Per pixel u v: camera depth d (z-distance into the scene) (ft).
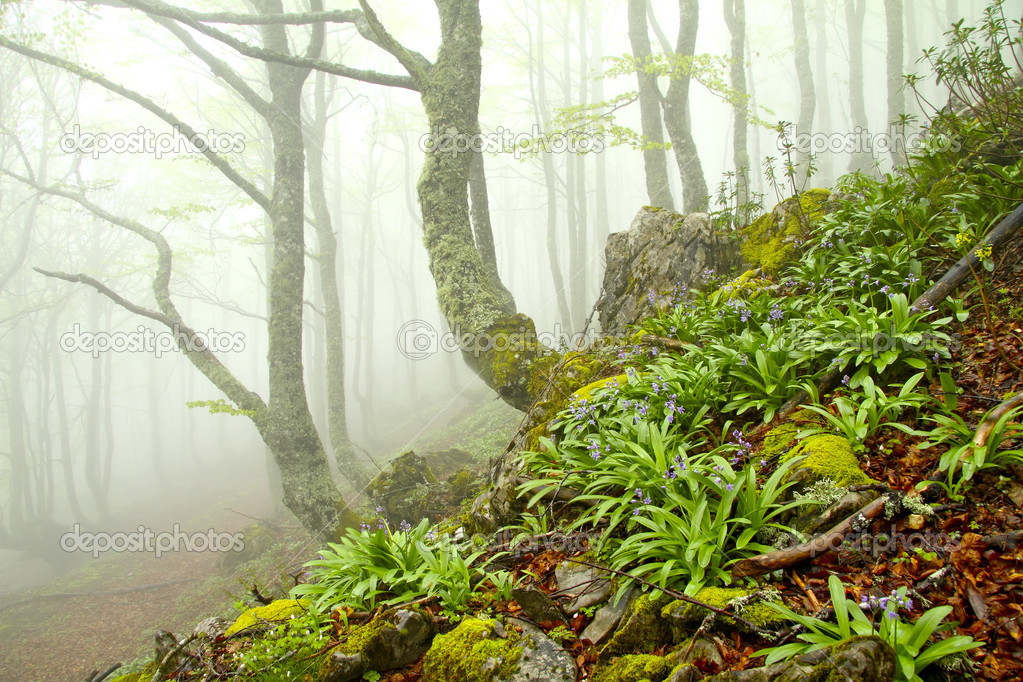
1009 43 15.53
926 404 11.23
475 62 31.68
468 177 32.89
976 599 7.51
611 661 8.77
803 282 18.92
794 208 22.06
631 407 14.32
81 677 41.88
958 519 8.68
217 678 10.75
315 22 36.50
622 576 9.92
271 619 12.23
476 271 29.17
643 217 26.63
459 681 9.14
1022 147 17.51
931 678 6.91
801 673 6.82
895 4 49.90
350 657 9.77
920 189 18.42
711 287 22.68
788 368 13.61
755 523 9.56
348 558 12.12
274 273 37.93
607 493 12.23
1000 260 14.49
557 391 18.83
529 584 10.27
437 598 11.02
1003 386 11.03
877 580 8.27
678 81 39.45
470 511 16.40
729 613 8.11
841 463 10.28
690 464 11.51
